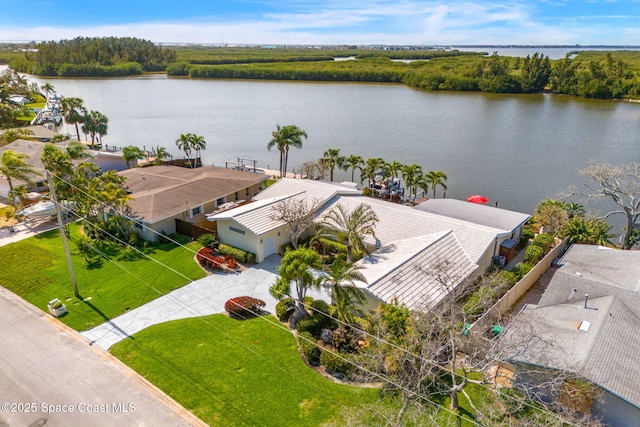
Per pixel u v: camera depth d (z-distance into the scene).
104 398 18.88
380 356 18.28
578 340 19.31
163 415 18.06
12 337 22.83
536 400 17.80
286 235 33.91
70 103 73.62
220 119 106.44
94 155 53.62
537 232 38.59
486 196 54.03
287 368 20.67
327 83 195.50
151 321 24.25
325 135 88.75
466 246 29.33
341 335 21.75
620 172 37.00
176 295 26.92
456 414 17.50
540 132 90.56
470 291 24.28
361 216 30.52
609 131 90.75
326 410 18.23
